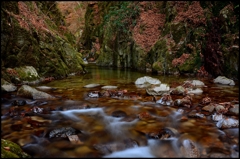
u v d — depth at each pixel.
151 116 4.63
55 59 9.41
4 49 7.25
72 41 16.05
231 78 8.69
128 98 6.01
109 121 4.38
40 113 4.77
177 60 10.65
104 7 22.36
